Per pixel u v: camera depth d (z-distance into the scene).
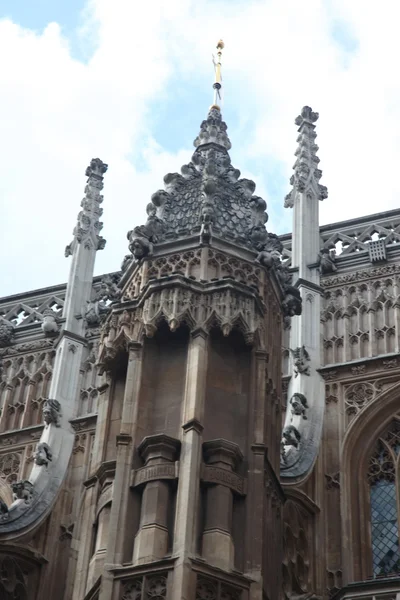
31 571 34.25
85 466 37.06
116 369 29.72
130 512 26.48
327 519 32.84
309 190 40.78
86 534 27.39
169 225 31.81
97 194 44.28
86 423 38.03
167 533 26.00
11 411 39.91
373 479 33.94
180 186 33.16
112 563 25.67
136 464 27.25
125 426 27.69
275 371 30.56
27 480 36.19
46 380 40.16
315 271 38.50
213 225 31.33
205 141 35.47
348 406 35.16
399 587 27.62
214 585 25.23
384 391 35.09
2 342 41.44
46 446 36.97
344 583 31.55
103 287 41.59
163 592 24.95
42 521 35.12
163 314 29.16
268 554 27.33
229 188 33.03
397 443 34.28
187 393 27.94
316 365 36.19
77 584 26.67
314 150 42.06
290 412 35.03
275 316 31.41
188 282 29.61
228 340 29.25
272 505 28.36
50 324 40.94
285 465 32.84
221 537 25.95
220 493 26.58
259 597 25.50
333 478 33.62
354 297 37.66
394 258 38.19
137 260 31.05
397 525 32.88
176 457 27.06
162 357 28.97
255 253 31.27
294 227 39.97
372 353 36.09
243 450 27.72
